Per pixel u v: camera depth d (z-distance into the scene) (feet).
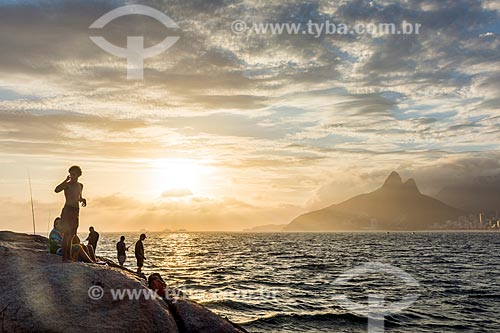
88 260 30.86
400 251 242.58
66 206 28.71
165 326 22.21
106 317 21.34
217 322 24.31
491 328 53.36
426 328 53.42
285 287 86.58
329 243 387.14
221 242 416.67
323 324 54.90
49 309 21.12
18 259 26.94
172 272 112.78
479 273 116.88
